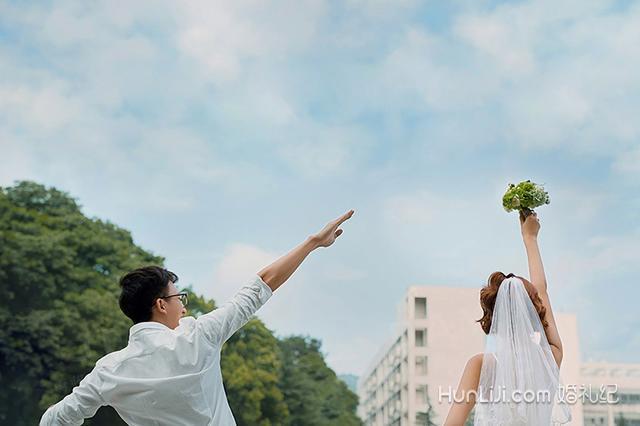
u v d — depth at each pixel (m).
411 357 42.88
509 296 3.53
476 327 42.78
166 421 2.77
